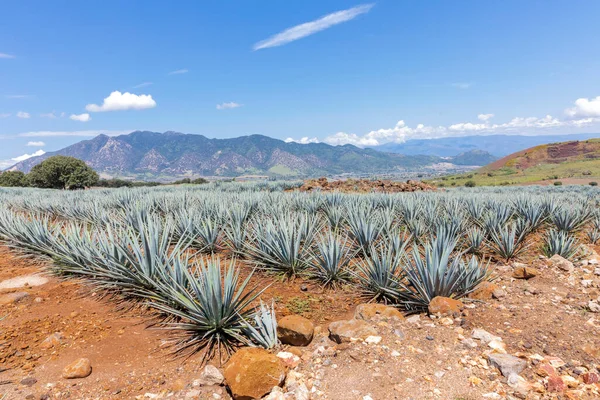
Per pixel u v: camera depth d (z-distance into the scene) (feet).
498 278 18.62
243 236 24.29
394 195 45.78
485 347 11.16
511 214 34.91
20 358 11.82
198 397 9.73
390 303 16.99
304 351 11.84
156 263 17.16
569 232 31.48
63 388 10.21
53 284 19.39
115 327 14.34
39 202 45.21
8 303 16.29
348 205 33.78
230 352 12.48
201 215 30.55
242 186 84.02
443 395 9.02
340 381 9.93
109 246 19.36
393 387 9.47
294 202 39.78
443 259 15.52
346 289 18.97
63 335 13.51
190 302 13.71
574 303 14.69
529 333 12.19
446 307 14.17
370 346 11.51
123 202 42.52
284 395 9.33
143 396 9.84
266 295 17.80
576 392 8.70
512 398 8.69
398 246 21.07
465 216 33.22
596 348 10.89
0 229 29.12
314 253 22.07
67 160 235.20
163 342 13.10
